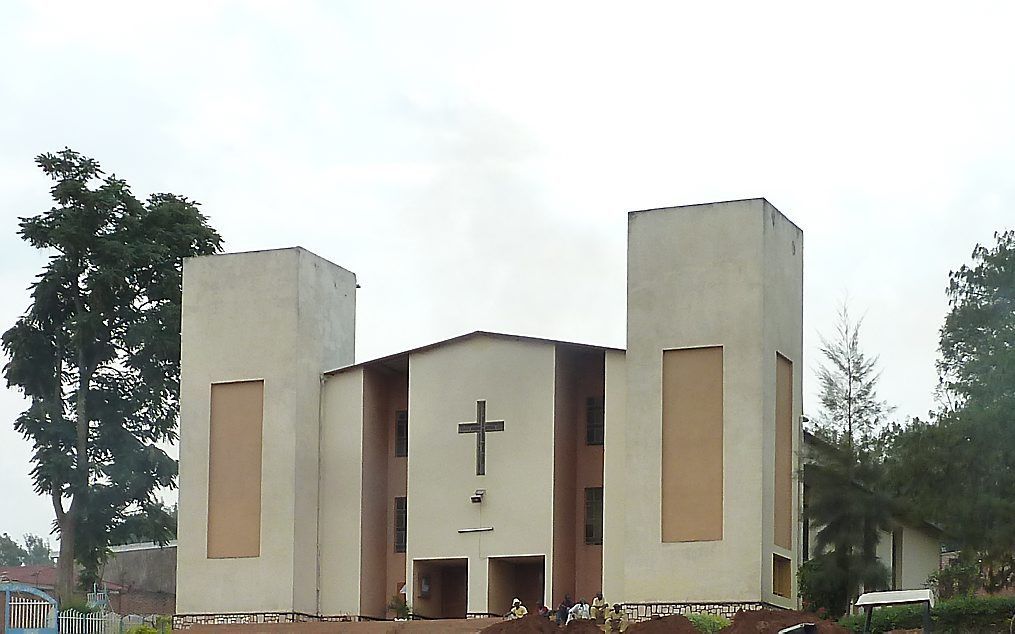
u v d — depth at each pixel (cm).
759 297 4341
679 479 4344
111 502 6550
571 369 4891
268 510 4881
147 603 7512
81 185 6700
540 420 4762
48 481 6512
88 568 6700
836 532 4366
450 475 4853
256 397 4984
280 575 4825
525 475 4750
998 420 4166
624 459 4550
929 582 5075
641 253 4509
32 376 6706
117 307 6731
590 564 4784
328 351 5134
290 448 4900
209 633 4706
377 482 5066
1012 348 4500
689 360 4400
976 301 5453
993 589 4453
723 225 4419
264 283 5044
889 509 4381
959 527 4147
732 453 4297
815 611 4350
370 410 5056
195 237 6894
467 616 4734
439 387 4925
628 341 4475
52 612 5338
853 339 4838
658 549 4325
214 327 5078
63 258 6656
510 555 4712
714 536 4272
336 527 4972
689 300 4422
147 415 6762
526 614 4372
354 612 4884
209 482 4981
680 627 3981
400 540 5069
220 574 4900
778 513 4391
